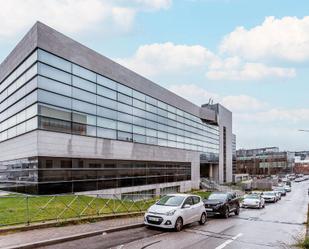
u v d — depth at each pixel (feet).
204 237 41.91
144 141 132.16
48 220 42.70
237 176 317.22
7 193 89.92
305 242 37.06
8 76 103.24
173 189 159.33
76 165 88.94
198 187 194.59
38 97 78.54
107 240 37.22
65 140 85.56
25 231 37.86
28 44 85.30
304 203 123.54
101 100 103.14
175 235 42.57
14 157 93.76
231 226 53.31
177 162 166.30
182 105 179.52
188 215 48.96
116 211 56.39
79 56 93.71
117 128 111.65
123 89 117.80
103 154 101.96
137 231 44.04
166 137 155.74
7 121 102.63
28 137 82.84
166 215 45.19
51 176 79.87
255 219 65.87
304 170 605.73
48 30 83.41
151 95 141.28
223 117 253.85
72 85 90.07
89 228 41.86
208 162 219.41
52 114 82.07
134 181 121.29
